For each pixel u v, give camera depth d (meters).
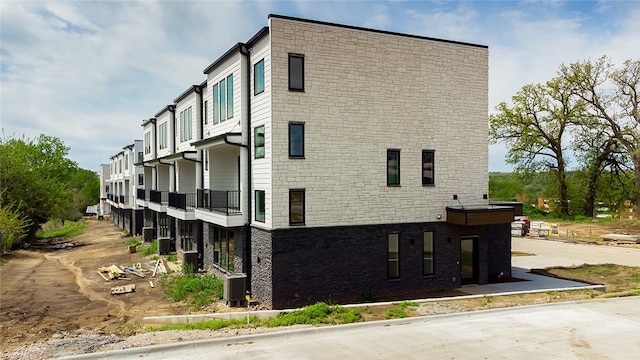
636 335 10.42
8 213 32.84
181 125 25.42
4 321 13.52
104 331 12.15
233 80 17.09
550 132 43.28
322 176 14.84
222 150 18.98
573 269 20.27
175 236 26.78
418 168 16.30
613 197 44.56
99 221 62.59
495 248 18.05
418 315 12.19
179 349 9.60
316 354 9.25
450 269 16.67
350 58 15.21
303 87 14.60
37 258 30.44
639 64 37.50
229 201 18.92
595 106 40.38
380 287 15.58
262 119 14.98
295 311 12.56
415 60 16.23
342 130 15.11
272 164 14.18
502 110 44.38
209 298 15.82
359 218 15.32
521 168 44.94
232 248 17.44
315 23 14.73
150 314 14.34
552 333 10.60
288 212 14.38
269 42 14.30
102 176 73.31
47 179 44.19
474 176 17.25
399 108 15.98
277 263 14.17
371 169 15.53
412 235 16.16
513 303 13.46
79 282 20.27
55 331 12.48
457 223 16.03
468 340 10.12
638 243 28.80
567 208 44.94
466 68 17.14
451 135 16.86
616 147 40.84
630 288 16.62
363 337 10.40
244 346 9.80
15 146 43.66
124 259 26.06
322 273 14.75
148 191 33.16
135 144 40.59
